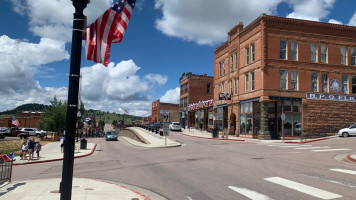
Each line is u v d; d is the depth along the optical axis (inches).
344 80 1269.7
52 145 1219.9
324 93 1222.3
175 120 3139.8
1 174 358.3
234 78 1437.0
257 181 368.2
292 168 459.2
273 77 1166.3
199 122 2058.3
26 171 531.8
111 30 241.4
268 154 661.3
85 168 540.1
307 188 324.5
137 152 846.5
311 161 537.0
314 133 1188.5
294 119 1184.8
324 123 1207.6
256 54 1217.4
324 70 1232.8
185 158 630.5
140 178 423.2
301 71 1202.6
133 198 290.4
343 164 498.3
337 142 952.3
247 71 1294.3
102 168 534.9
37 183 369.1
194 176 417.7
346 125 1237.1
